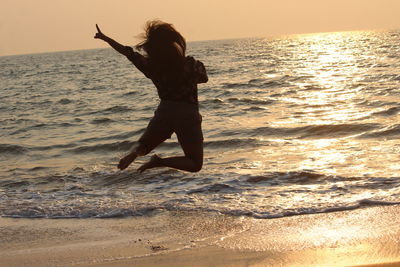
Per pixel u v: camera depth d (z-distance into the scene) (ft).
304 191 29.07
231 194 29.68
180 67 14.51
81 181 36.73
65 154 50.42
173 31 14.60
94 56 507.30
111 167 40.83
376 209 24.44
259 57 213.25
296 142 46.65
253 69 144.25
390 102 64.49
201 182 33.09
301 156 39.96
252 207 26.50
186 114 14.67
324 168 34.94
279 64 159.02
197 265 19.02
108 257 20.76
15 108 95.71
